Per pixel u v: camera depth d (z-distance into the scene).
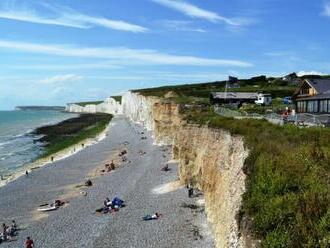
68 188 70.19
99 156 103.00
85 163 93.94
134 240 43.38
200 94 130.38
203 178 54.50
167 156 90.94
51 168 89.44
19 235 48.50
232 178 32.88
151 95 161.88
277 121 42.50
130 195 60.69
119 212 53.22
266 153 25.05
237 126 39.66
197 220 46.91
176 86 189.25
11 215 56.66
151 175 72.88
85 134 166.88
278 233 16.41
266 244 16.42
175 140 85.44
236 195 27.94
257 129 35.19
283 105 87.62
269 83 158.75
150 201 56.50
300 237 15.40
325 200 16.77
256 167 24.41
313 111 55.38
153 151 101.06
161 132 110.38
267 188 20.61
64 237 46.44
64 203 60.66
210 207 45.19
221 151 43.00
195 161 59.28
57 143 141.38
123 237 44.53
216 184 43.22
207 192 48.62
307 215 16.23
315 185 18.48
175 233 43.88
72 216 53.88
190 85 176.62
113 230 46.91
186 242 41.09
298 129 31.53
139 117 180.88
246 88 141.62
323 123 40.38
